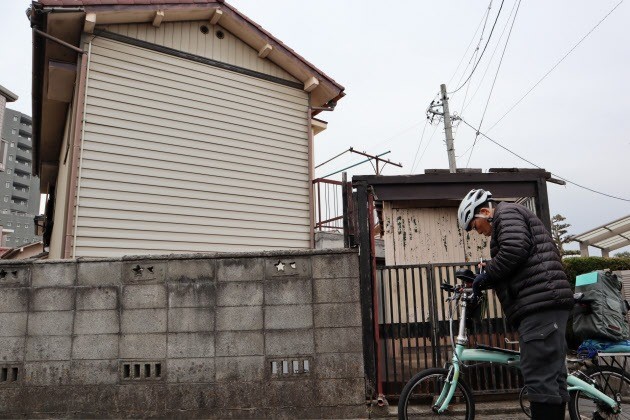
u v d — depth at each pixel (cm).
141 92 711
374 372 421
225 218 752
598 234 1500
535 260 285
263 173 809
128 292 427
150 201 687
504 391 438
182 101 747
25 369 417
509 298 296
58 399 413
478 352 332
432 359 443
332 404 414
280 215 813
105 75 682
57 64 687
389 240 606
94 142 655
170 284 427
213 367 417
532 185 507
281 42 838
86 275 429
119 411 411
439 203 620
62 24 661
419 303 455
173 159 721
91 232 630
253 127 815
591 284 356
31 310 425
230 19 791
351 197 466
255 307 426
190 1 748
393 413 411
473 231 618
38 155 1135
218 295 427
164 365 417
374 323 431
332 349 421
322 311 427
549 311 278
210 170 753
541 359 274
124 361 418
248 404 412
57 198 1034
